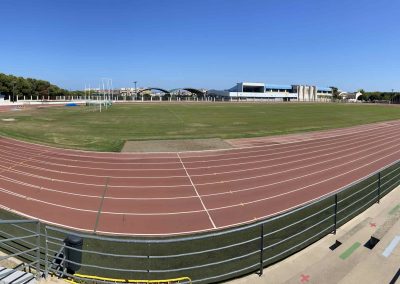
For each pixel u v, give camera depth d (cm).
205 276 898
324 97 18788
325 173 2028
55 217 1327
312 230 1147
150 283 843
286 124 4644
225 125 4359
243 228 766
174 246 1080
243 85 15300
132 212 1392
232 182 1811
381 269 671
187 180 1834
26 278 740
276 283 776
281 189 1708
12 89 9850
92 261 977
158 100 13838
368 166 2222
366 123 5259
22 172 1933
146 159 2320
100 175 1908
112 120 4838
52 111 6688
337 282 696
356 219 1117
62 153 2466
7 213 1348
